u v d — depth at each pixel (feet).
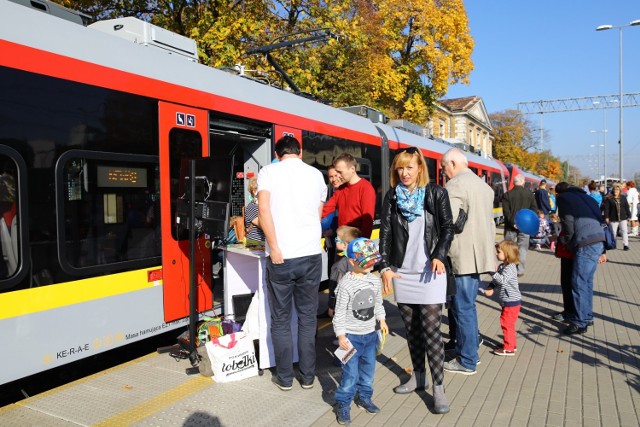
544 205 45.52
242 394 13.82
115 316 14.97
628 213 49.57
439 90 83.41
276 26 50.01
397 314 22.94
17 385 16.01
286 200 13.83
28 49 13.08
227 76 20.59
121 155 15.28
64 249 13.61
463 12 81.92
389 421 12.34
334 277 16.90
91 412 12.60
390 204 13.48
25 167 12.84
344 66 67.05
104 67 14.97
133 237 15.58
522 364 16.48
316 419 12.40
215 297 20.30
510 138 212.02
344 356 11.94
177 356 16.69
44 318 13.10
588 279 19.63
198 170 16.12
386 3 76.79
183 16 44.68
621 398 13.67
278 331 13.99
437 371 12.91
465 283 15.02
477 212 14.71
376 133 34.04
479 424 12.17
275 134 22.77
